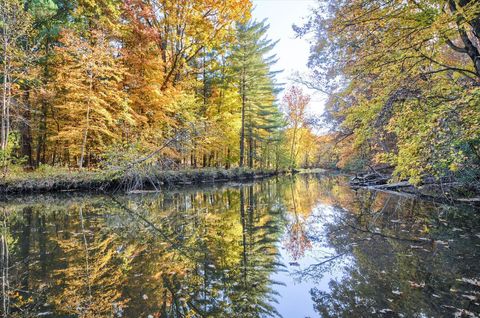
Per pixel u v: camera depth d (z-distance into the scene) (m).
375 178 17.33
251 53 25.66
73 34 15.40
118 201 11.69
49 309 3.11
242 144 27.00
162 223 7.50
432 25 4.54
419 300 3.23
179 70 19.39
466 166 7.50
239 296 3.45
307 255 4.94
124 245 5.49
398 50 5.36
